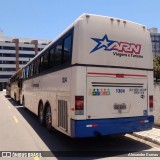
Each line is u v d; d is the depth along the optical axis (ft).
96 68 24.02
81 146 26.55
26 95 57.06
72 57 24.03
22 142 28.60
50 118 32.65
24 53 415.64
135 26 26.86
